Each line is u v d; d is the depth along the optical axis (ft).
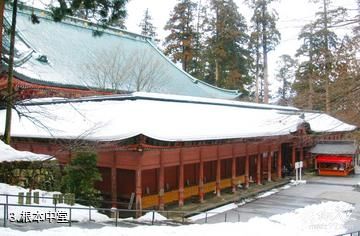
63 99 100.17
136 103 88.58
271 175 124.47
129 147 70.69
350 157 132.87
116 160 74.74
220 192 99.19
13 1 67.82
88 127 77.30
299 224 70.23
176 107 97.66
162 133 73.51
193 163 91.20
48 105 96.43
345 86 39.11
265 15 172.65
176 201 87.04
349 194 100.94
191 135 79.20
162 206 77.66
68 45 139.03
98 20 57.36
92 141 71.31
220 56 201.26
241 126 102.58
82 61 134.72
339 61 39.58
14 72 91.97
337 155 132.26
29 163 63.10
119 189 81.71
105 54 140.97
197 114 98.58
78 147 67.82
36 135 81.05
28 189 59.88
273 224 67.82
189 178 93.30
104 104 92.27
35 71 111.14
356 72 38.88
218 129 91.76
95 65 132.16
